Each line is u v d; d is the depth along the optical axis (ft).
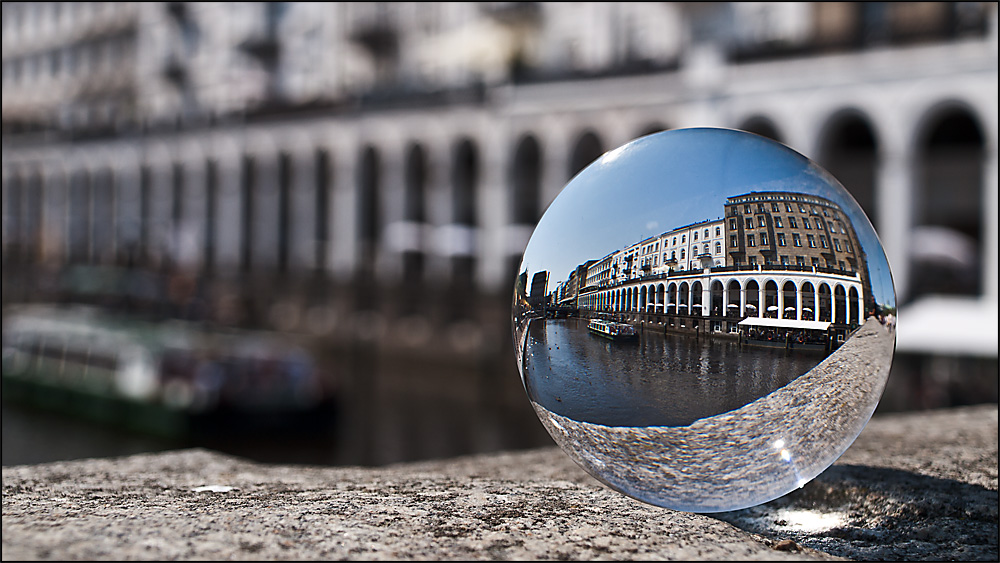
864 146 98.27
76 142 180.04
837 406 7.25
